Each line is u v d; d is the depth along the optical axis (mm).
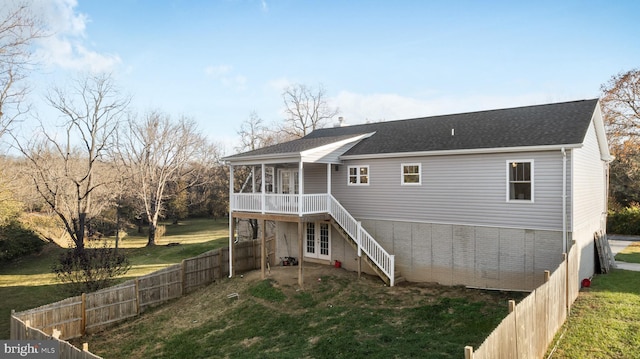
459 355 8273
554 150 12242
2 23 19469
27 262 27828
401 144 16516
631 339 7762
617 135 33594
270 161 16641
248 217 17594
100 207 31328
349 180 17453
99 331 13953
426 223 15141
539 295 7121
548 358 7227
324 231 19016
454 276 14461
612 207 30781
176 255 29062
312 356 9312
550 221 12375
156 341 12500
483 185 13727
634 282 12672
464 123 17031
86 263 16953
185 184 49688
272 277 16719
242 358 9969
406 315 11492
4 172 26484
